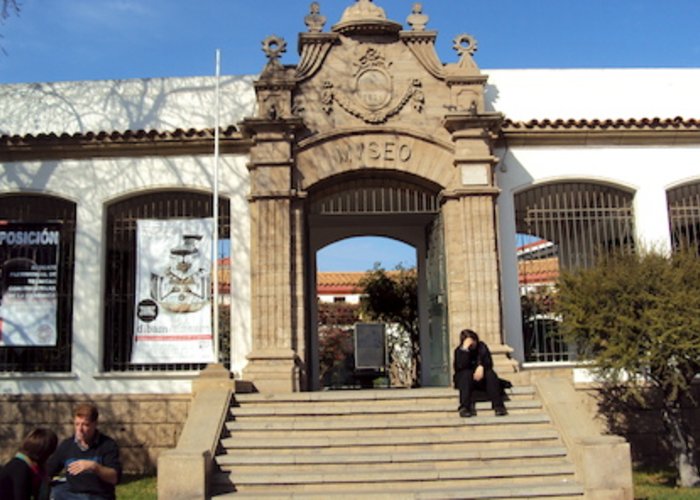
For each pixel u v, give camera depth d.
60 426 13.53
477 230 13.65
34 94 15.41
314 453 10.60
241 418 11.48
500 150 14.60
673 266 11.85
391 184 14.59
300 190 13.76
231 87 15.14
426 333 18.64
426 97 14.28
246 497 9.48
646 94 15.72
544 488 9.64
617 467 9.60
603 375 12.05
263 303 13.28
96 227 14.19
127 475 13.01
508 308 14.05
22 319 14.04
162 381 13.68
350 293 36.75
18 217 14.59
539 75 15.61
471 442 10.81
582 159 14.66
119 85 15.29
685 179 14.74
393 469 10.20
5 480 5.84
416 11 14.59
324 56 14.29
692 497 10.25
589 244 14.75
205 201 14.59
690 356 11.29
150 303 14.05
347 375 29.30
